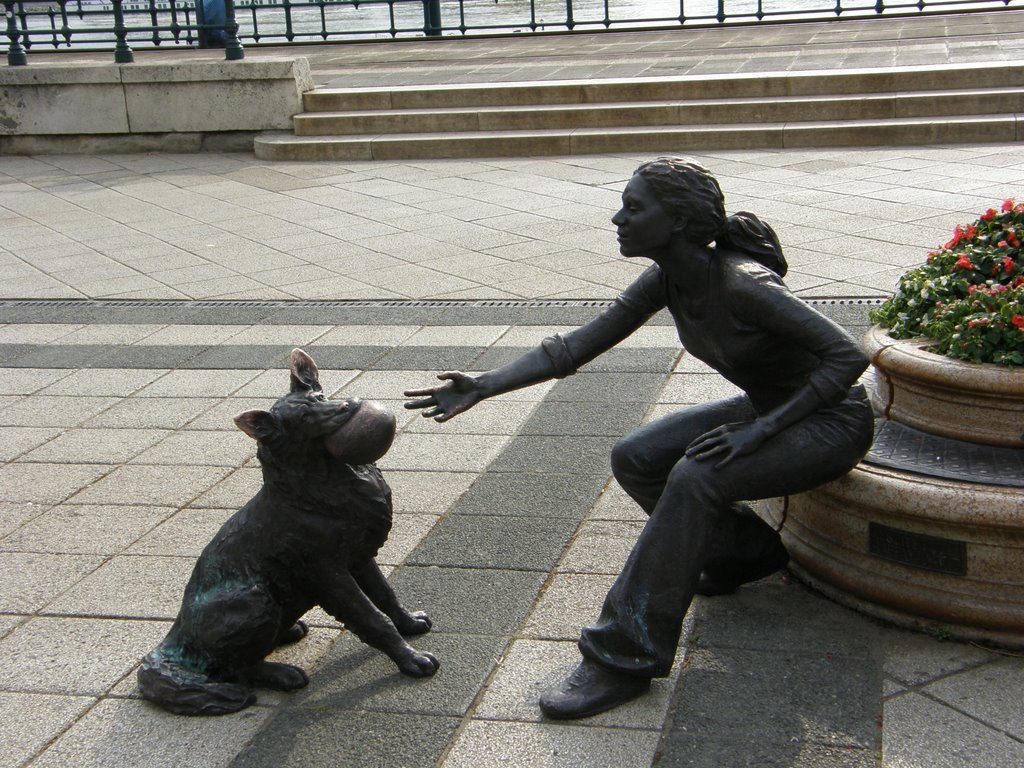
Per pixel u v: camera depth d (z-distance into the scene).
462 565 4.47
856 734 3.32
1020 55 14.30
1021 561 3.58
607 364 6.66
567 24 20.81
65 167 14.18
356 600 3.65
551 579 4.33
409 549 4.63
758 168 11.70
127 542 4.85
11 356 7.47
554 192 11.41
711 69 15.19
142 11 21.64
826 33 18.39
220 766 3.36
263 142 14.03
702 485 3.50
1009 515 3.51
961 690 3.50
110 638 4.11
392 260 9.30
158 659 3.70
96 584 4.50
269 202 11.78
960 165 11.16
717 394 6.09
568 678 3.57
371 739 3.44
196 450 5.81
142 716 3.63
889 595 3.81
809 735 3.33
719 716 3.44
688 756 3.27
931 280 4.36
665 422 4.03
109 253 10.07
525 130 13.70
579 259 8.98
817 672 3.63
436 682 3.71
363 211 11.14
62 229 11.08
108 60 19.95
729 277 3.52
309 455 3.45
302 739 3.46
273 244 10.08
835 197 10.27
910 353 4.09
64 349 7.56
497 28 21.09
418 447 5.68
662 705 3.51
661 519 3.52
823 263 8.32
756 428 3.51
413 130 14.02
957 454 3.91
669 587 3.48
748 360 3.62
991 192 10.02
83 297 8.77
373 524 3.62
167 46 21.62
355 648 3.96
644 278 3.92
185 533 4.91
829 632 3.86
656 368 6.54
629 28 20.66
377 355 7.06
